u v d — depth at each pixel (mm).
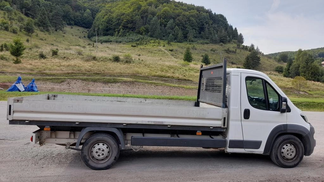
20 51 46125
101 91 30891
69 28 157625
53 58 55000
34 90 24344
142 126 5273
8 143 7059
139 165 5723
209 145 5562
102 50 89562
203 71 7043
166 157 6410
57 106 5039
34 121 5023
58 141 5484
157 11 177625
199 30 173875
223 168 5719
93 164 5293
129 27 159875
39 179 4719
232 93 5609
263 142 5684
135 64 58312
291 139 5785
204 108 5375
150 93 32031
